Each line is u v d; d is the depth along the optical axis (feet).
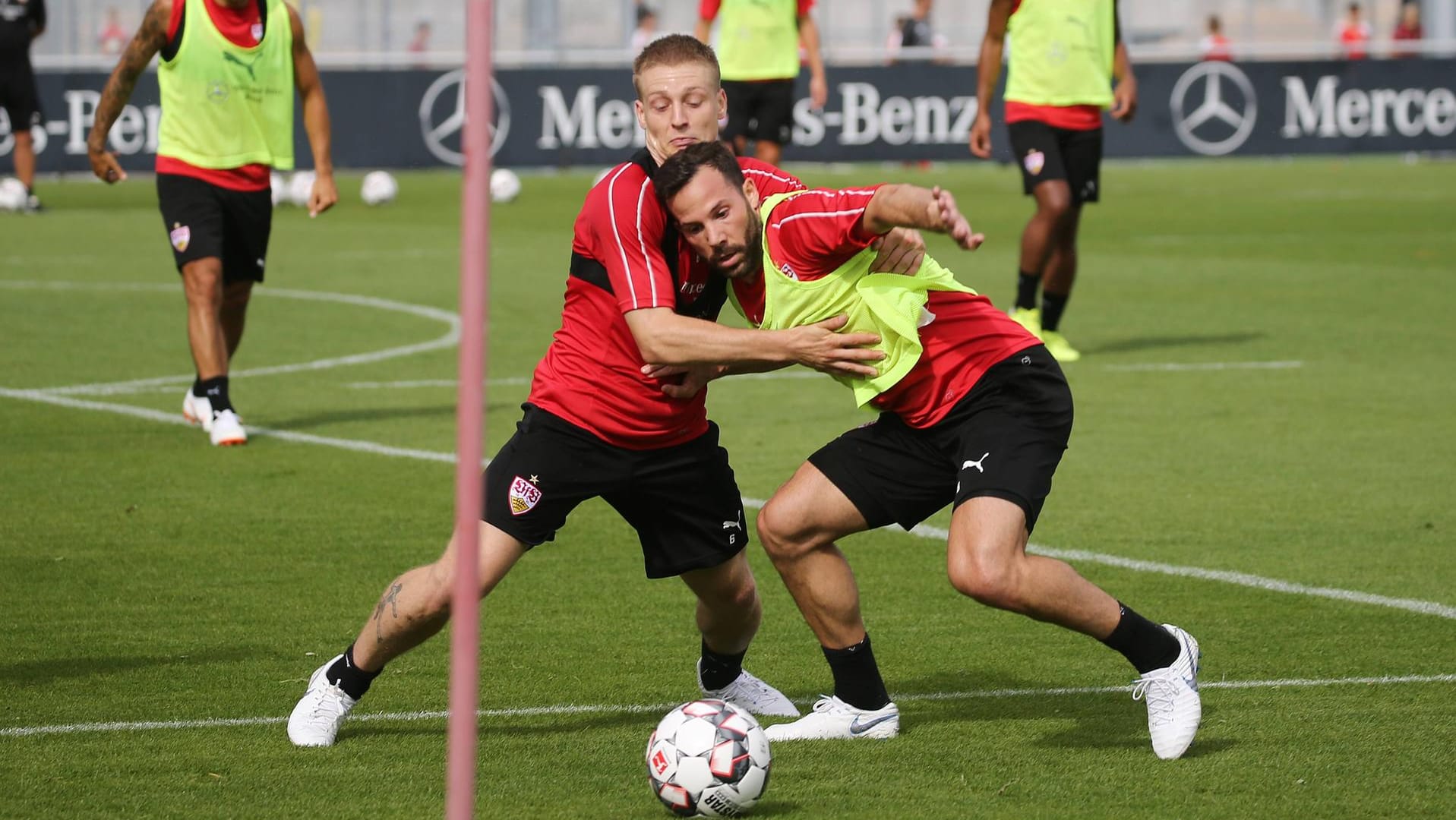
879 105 370.53
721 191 50.90
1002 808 49.62
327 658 65.21
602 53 384.47
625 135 369.71
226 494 94.17
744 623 59.00
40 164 339.36
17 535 84.94
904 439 55.57
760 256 53.47
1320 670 63.77
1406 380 132.77
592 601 74.18
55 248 228.43
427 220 281.95
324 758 53.93
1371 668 64.08
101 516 89.04
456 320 167.94
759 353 51.70
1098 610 52.75
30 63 276.00
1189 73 389.39
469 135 33.63
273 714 58.44
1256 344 151.64
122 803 49.70
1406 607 72.59
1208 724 57.57
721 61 215.72
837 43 460.55
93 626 69.46
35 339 152.35
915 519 56.59
